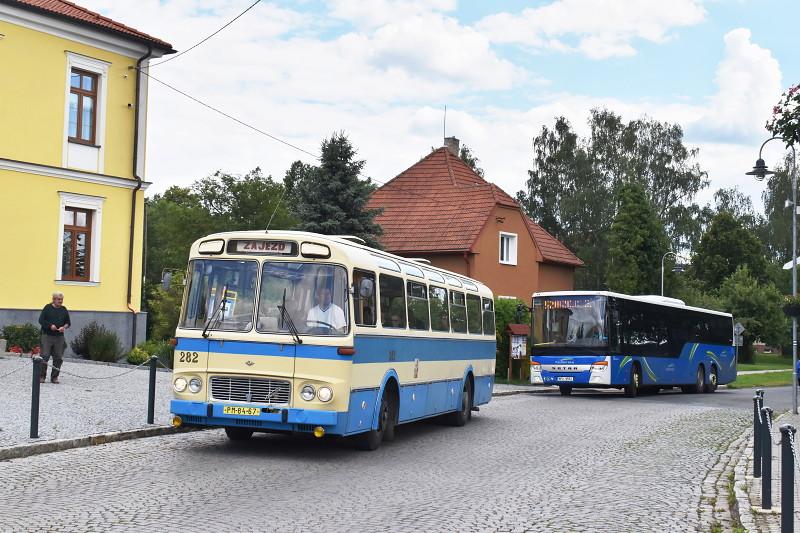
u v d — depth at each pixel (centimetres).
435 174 5178
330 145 3794
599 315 2991
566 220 7469
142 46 3228
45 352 2044
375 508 940
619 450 1516
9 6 2814
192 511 887
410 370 1569
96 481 1044
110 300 3133
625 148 7706
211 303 1309
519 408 2391
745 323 7969
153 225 7244
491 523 884
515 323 3656
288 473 1153
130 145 3216
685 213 7594
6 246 2833
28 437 1299
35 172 2905
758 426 1209
